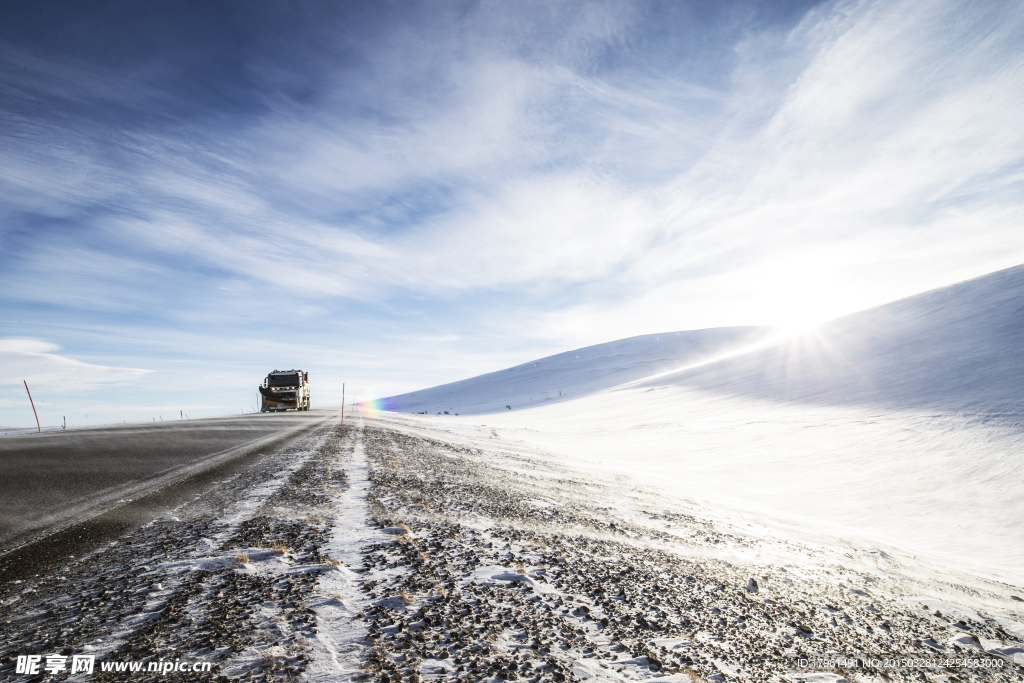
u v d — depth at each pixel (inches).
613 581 311.1
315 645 166.4
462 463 791.1
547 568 308.5
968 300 2972.4
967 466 1270.9
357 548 276.2
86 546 235.0
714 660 224.5
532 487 688.4
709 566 420.8
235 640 161.6
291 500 363.6
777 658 246.7
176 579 205.9
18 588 184.9
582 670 186.1
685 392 3309.5
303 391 1834.4
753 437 1909.4
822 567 521.3
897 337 2878.9
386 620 194.7
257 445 644.7
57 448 514.6
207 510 316.2
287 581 217.3
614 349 7298.2
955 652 323.9
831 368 2787.9
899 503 1131.9
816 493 1234.0
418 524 350.0
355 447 724.7
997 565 801.6
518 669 175.5
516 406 5132.9
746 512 872.9
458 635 193.2
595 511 584.7
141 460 473.1
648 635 238.5
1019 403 1621.6
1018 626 417.7
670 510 708.0
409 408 6978.4
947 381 2041.1
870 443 1577.3
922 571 619.2
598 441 2196.1
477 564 287.7
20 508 285.9
